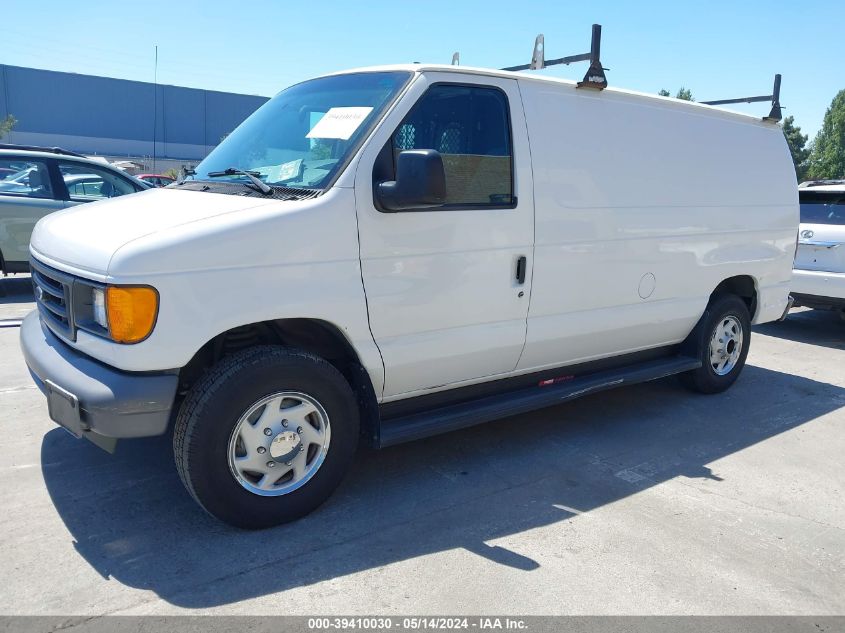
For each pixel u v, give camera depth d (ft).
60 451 13.26
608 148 14.44
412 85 11.61
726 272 17.69
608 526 11.37
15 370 18.17
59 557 9.79
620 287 15.02
